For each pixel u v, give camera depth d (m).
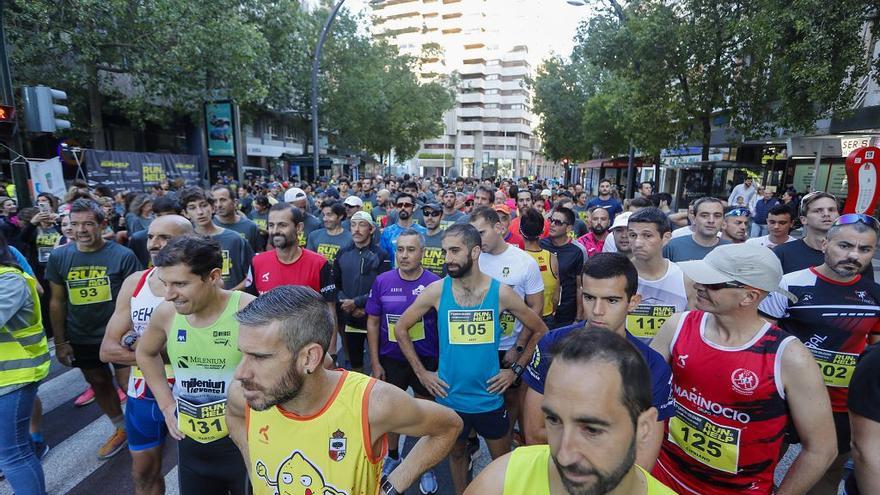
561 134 31.94
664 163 24.22
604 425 1.02
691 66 13.33
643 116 14.23
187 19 15.81
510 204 9.09
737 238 4.40
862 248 2.64
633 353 1.10
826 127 13.58
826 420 1.85
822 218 3.44
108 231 4.71
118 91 19.98
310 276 4.13
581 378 1.03
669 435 2.21
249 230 5.57
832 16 8.95
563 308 4.69
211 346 2.26
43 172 8.28
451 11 97.62
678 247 4.56
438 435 1.92
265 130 36.41
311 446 1.63
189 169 17.16
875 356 1.82
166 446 3.91
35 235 6.07
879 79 9.63
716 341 2.05
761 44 10.62
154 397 2.61
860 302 2.78
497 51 97.31
